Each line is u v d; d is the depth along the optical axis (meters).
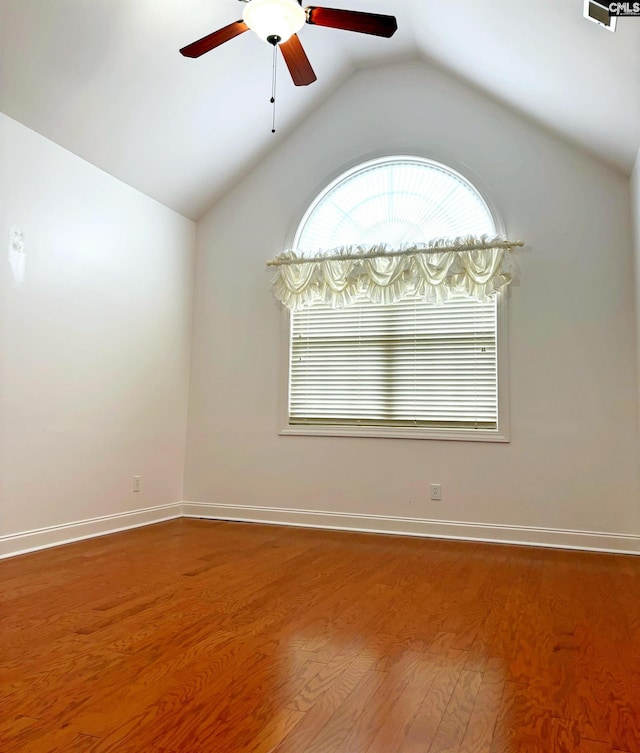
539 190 4.30
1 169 3.38
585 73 3.30
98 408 4.12
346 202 4.88
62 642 2.12
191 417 5.07
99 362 4.13
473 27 3.64
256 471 4.83
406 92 4.71
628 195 4.11
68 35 3.21
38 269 3.63
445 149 4.55
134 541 3.97
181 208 4.98
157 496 4.73
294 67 3.14
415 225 4.65
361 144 4.79
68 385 3.86
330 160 4.87
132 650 2.05
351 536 4.29
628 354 4.00
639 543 3.86
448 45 4.12
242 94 4.26
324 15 2.78
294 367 4.82
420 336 4.52
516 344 4.23
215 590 2.84
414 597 2.78
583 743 1.47
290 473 4.73
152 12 3.33
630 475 3.93
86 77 3.48
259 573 3.19
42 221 3.66
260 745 1.44
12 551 3.46
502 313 4.27
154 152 4.29
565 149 4.27
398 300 4.55
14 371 3.47
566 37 3.10
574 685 1.82
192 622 2.36
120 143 4.05
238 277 5.04
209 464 4.98
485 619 2.46
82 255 3.98
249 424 4.89
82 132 3.80
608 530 3.94
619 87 3.22
